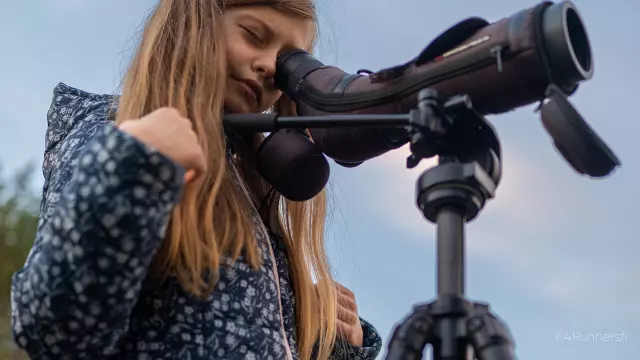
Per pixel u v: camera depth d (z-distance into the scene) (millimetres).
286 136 1458
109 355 1138
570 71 1146
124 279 1075
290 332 1418
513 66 1170
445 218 1059
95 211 1049
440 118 1140
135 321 1202
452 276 1022
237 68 1487
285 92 1504
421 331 993
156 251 1183
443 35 1238
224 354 1204
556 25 1140
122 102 1390
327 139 1417
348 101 1363
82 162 1080
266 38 1520
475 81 1204
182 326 1202
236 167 1520
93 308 1072
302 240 1623
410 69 1286
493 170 1156
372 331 1752
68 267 1061
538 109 1201
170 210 1090
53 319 1075
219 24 1489
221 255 1276
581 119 1101
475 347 960
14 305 1126
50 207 1229
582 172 1133
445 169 1071
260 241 1380
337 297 1698
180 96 1393
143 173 1061
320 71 1469
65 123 1439
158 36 1481
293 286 1533
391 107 1308
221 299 1240
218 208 1324
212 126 1369
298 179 1453
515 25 1175
